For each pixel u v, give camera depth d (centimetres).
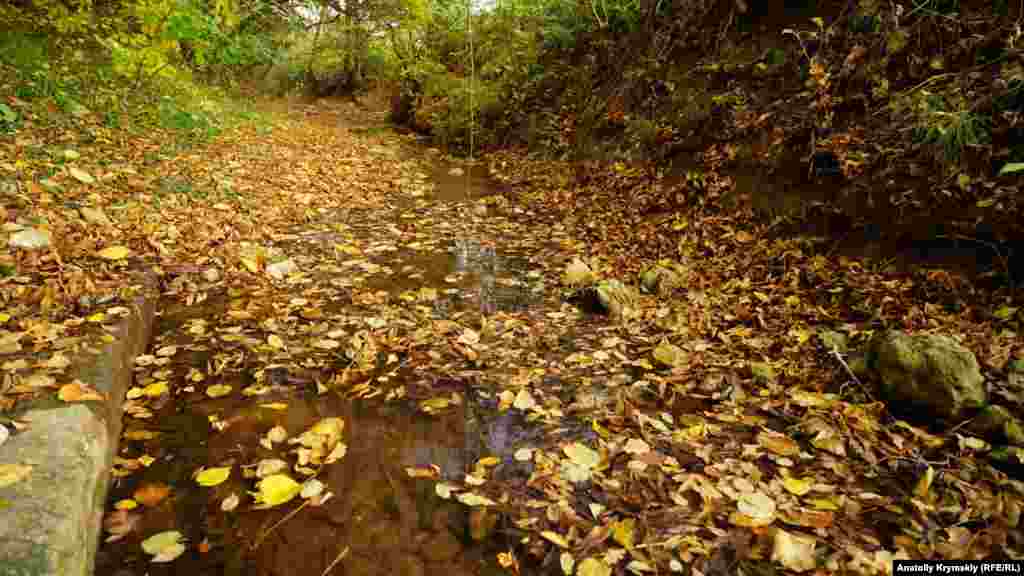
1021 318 260
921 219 320
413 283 355
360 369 248
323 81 1639
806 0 474
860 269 328
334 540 158
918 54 369
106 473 169
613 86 662
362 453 196
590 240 452
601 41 734
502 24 971
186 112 623
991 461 195
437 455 197
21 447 150
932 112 330
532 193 602
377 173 680
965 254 296
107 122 500
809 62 436
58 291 245
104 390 188
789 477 191
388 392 233
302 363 250
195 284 311
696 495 181
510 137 816
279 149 693
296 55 1620
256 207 455
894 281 308
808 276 336
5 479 138
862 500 181
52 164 371
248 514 166
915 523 170
